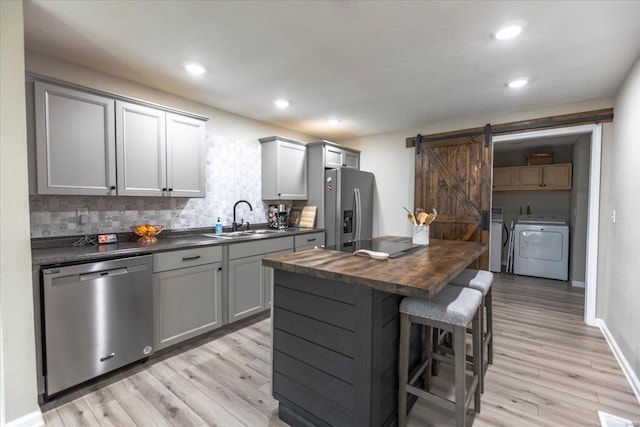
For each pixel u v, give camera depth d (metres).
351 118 3.79
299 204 4.33
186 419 1.69
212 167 3.37
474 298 1.59
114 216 2.61
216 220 3.42
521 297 3.94
